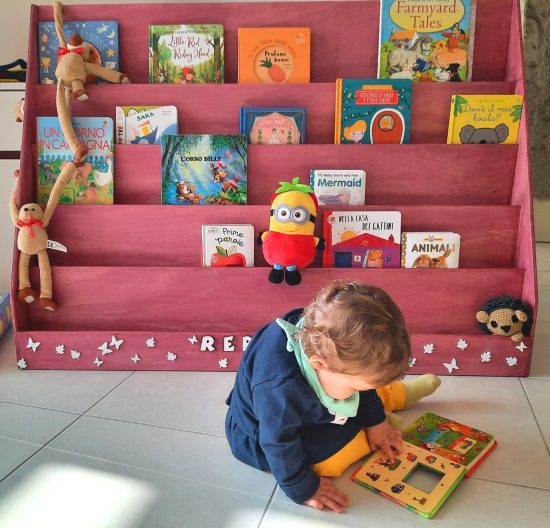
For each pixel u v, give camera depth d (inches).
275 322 35.4
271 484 36.2
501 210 54.5
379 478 35.9
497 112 55.1
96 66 57.2
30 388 50.2
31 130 57.0
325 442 35.9
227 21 59.4
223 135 55.9
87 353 54.0
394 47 57.7
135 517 32.9
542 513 33.2
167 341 53.7
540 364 55.6
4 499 34.3
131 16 59.4
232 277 54.0
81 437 41.6
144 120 57.6
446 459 37.5
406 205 55.4
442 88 56.5
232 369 54.2
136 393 49.2
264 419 31.9
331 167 56.2
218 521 32.6
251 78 58.5
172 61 59.0
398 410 45.6
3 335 63.0
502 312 51.3
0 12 73.2
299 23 59.2
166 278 54.4
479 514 33.1
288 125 57.0
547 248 124.3
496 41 58.6
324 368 29.6
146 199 57.8
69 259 56.9
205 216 55.9
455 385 50.8
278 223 50.6
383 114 56.2
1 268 69.0
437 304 53.7
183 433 42.3
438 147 55.3
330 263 54.2
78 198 56.7
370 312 28.4
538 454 39.3
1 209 67.3
